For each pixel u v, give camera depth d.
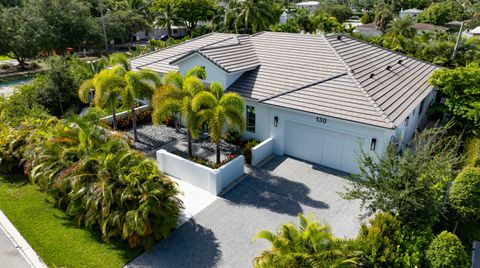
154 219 11.16
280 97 17.06
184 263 10.64
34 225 12.23
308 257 8.23
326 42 20.91
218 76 19.09
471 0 101.75
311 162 17.30
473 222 12.15
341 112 15.07
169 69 22.55
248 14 48.28
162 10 62.53
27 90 24.72
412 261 9.30
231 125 15.10
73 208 12.02
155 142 19.55
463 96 19.81
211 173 14.18
